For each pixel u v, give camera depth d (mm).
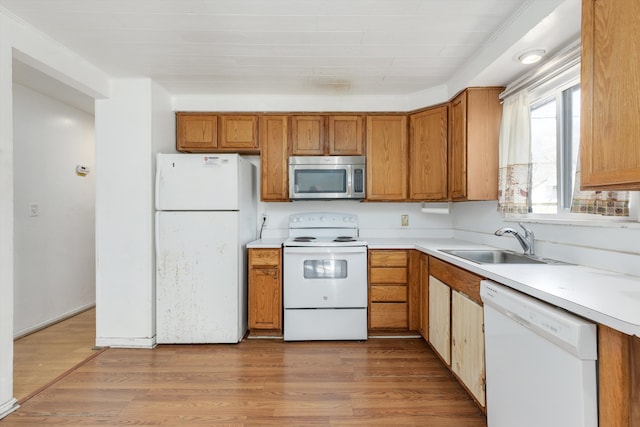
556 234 1899
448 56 2336
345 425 1705
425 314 2600
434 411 1819
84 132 3686
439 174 2838
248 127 3098
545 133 2098
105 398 1938
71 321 3295
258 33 2033
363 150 3107
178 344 2736
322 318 2783
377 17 1859
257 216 3412
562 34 1707
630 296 1112
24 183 2953
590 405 973
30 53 1958
